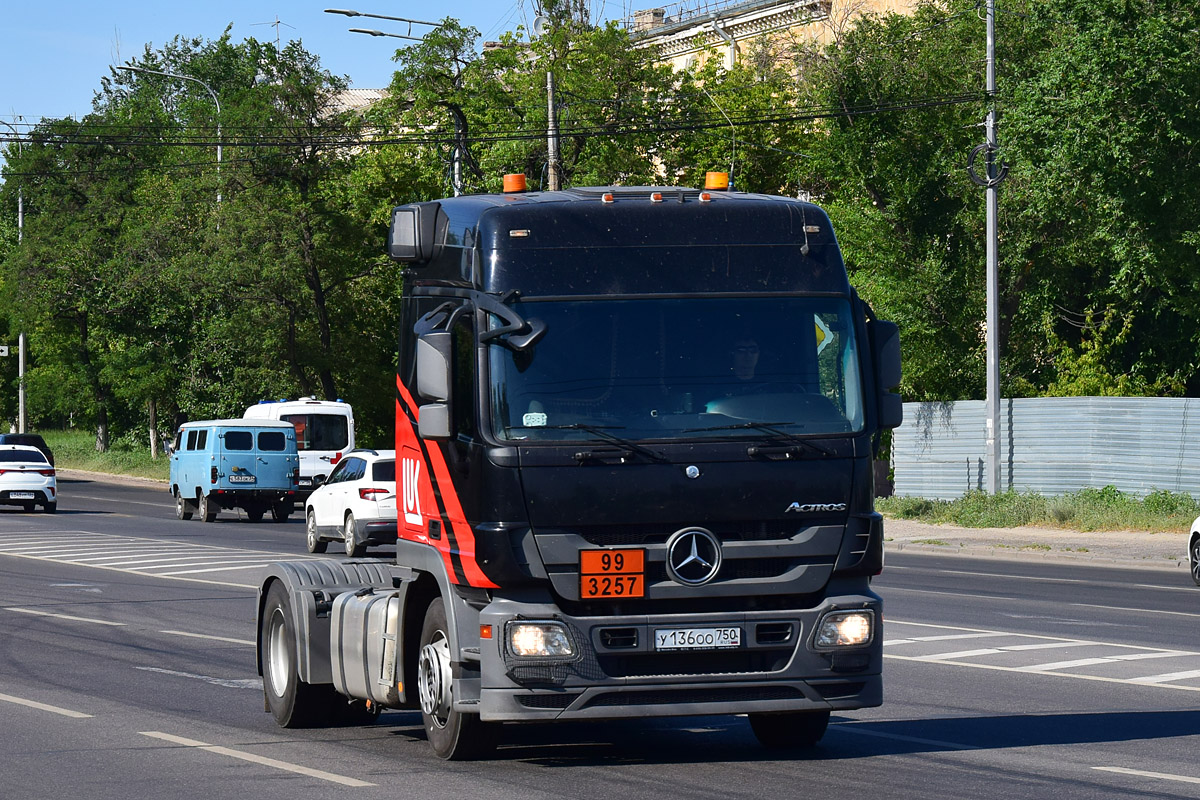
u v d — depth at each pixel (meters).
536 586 19.72
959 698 27.95
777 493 20.06
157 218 148.38
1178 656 33.59
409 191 124.81
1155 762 21.66
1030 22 75.19
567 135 109.50
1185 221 69.06
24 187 179.12
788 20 138.50
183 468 93.38
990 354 78.31
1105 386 84.44
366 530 62.00
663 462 19.83
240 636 38.09
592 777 20.72
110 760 22.16
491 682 19.66
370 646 23.30
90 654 34.69
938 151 90.81
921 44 93.44
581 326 20.30
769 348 20.61
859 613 20.31
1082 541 68.19
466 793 19.62
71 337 174.00
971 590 50.03
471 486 19.97
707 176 22.91
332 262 126.25
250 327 125.19
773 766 21.55
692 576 19.78
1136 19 67.62
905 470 90.12
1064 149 69.31
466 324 20.52
